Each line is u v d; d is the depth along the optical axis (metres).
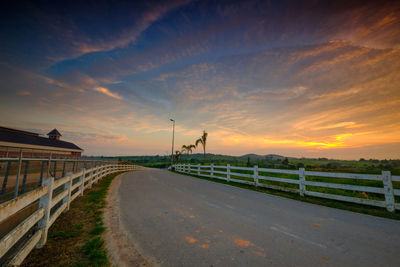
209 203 7.20
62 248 3.51
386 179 6.67
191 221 5.11
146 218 5.32
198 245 3.73
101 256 3.26
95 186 10.91
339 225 5.03
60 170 7.77
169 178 16.47
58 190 7.18
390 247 3.77
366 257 3.36
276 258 3.27
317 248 3.66
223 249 3.57
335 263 3.14
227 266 3.00
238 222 5.09
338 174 7.92
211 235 4.21
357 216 5.96
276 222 5.15
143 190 9.81
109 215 5.51
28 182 5.53
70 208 6.12
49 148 31.36
